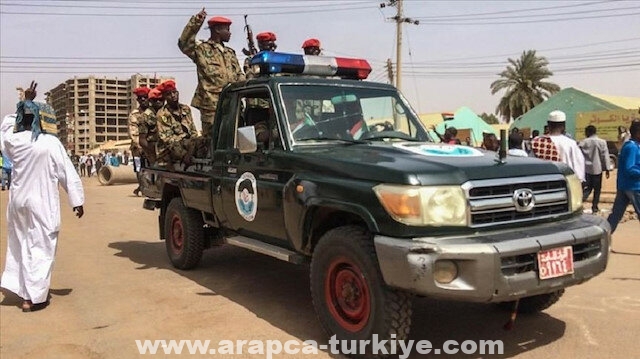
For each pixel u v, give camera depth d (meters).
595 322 4.77
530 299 4.87
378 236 3.73
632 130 7.05
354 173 4.03
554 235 3.80
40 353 4.34
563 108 32.41
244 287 6.02
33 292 5.30
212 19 6.60
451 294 3.53
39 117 5.42
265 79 5.20
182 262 6.71
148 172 7.62
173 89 6.83
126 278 6.49
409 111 5.69
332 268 4.19
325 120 5.11
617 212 7.33
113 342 4.53
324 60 5.60
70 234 9.74
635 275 6.25
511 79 52.47
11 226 5.45
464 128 23.70
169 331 4.74
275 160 4.83
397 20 29.06
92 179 32.38
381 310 3.78
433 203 3.64
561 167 4.29
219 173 5.71
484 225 3.75
